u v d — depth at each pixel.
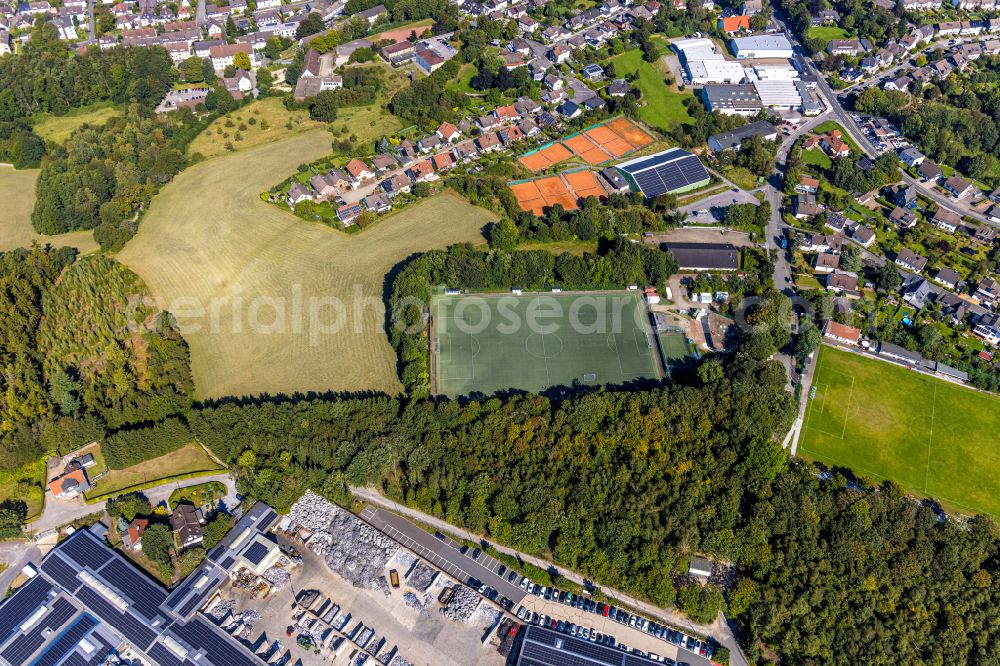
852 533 176.62
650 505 183.88
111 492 198.88
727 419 197.38
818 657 165.50
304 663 166.12
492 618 175.62
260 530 187.50
